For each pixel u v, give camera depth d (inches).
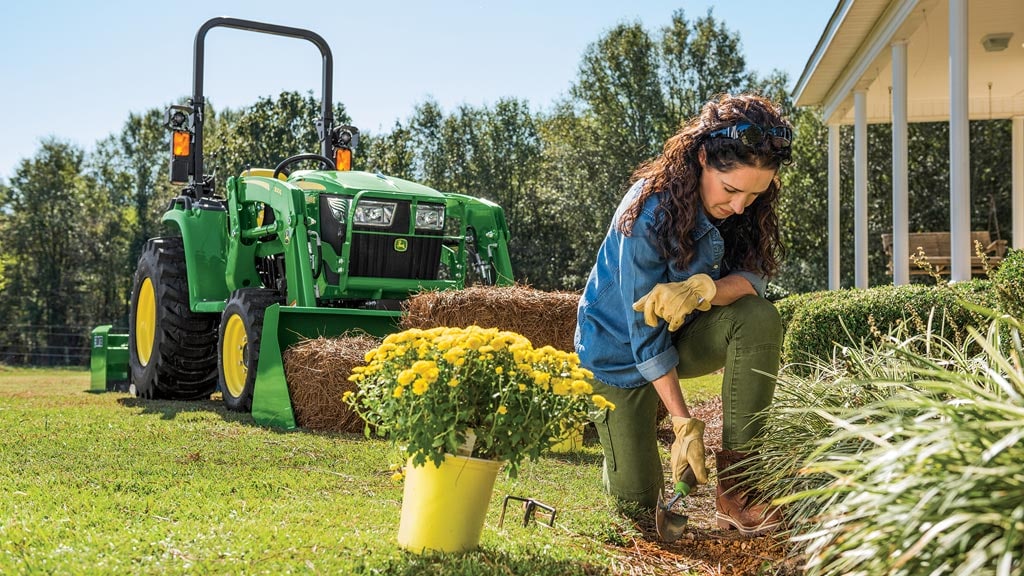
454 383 79.3
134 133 1609.3
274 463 132.1
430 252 213.0
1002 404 62.0
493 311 179.8
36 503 96.6
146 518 92.7
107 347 300.4
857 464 70.1
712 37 1106.1
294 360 179.0
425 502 83.6
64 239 1423.5
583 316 107.0
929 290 213.9
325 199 206.5
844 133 894.4
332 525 91.9
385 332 200.8
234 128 1182.3
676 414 96.3
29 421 177.9
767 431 100.0
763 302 99.9
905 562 60.1
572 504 109.3
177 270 248.5
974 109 485.4
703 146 92.7
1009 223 874.8
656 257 96.3
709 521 108.0
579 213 1085.1
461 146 1362.0
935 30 350.0
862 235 414.0
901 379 97.3
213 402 244.7
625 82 1091.9
